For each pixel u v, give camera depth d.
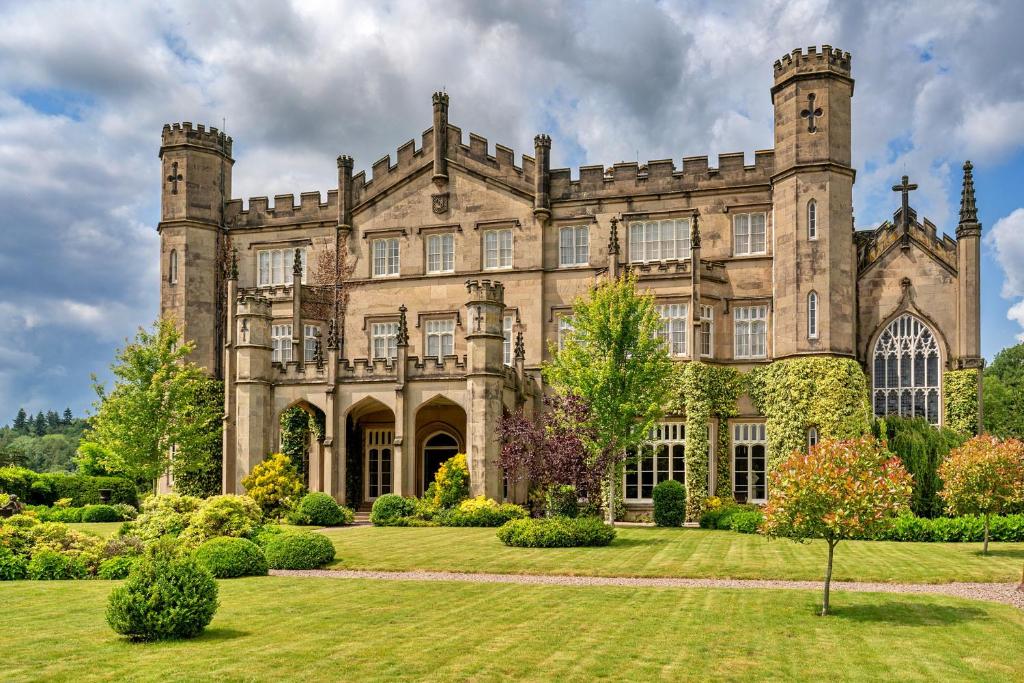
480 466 39.91
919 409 42.66
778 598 19.64
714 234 45.84
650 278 44.44
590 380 35.19
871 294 43.72
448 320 49.41
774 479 19.03
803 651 14.55
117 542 25.22
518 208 48.69
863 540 31.16
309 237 52.12
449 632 15.93
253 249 52.78
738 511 36.75
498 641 15.16
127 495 54.09
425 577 23.42
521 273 48.25
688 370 42.88
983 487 26.78
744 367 44.22
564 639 15.34
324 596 20.06
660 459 43.47
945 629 16.34
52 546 24.11
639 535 33.50
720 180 45.97
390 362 42.66
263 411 43.62
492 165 49.31
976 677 13.01
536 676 12.92
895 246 43.56
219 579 22.97
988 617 17.47
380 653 14.27
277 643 15.06
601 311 36.06
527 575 23.62
